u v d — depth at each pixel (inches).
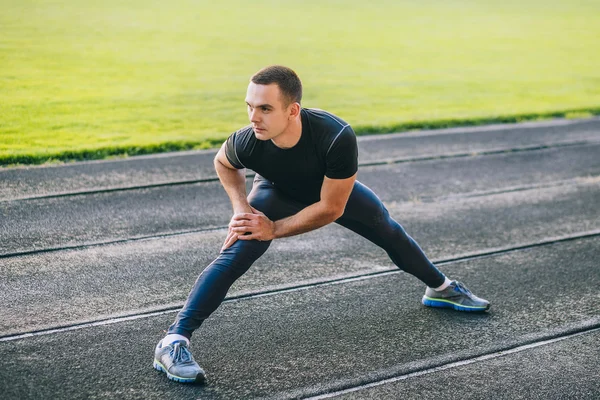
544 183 300.5
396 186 283.6
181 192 261.9
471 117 404.5
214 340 159.5
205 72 484.1
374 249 219.9
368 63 557.6
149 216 236.4
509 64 592.1
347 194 142.3
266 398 138.2
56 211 234.1
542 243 231.8
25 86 407.8
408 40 671.8
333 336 164.6
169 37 592.1
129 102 395.2
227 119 374.9
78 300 174.7
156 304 175.8
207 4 792.9
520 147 354.6
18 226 219.1
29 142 306.8
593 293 195.0
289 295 184.7
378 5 885.2
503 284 198.4
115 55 510.6
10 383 137.1
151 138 327.3
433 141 355.6
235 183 150.7
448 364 154.6
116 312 169.9
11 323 160.9
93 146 306.8
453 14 852.0
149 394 136.9
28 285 180.9
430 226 241.9
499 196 279.7
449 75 535.5
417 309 180.7
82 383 139.1
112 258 201.6
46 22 600.4
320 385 143.7
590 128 402.9
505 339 166.7
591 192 291.1
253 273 196.9
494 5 946.7
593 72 577.6
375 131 366.6
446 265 209.9
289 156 139.5
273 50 576.4
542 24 813.2
